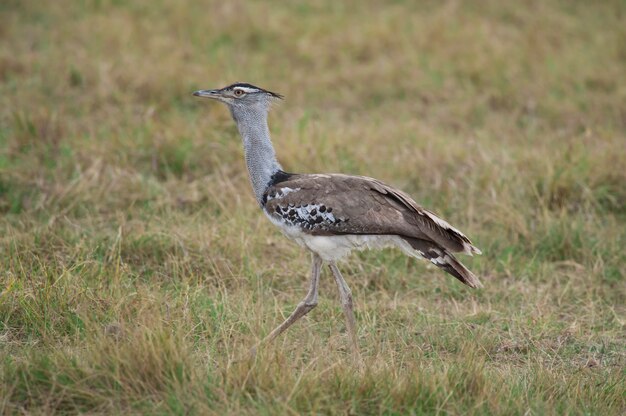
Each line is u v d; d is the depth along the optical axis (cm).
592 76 1658
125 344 741
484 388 741
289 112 1466
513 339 915
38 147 1270
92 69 1563
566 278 1063
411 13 1955
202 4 1919
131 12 1872
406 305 977
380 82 1638
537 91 1599
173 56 1647
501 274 1067
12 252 970
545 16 1930
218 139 1302
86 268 950
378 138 1363
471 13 1955
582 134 1405
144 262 1015
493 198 1176
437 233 825
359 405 717
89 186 1167
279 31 1812
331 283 1023
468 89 1614
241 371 730
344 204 830
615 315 964
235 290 973
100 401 707
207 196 1183
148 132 1305
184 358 738
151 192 1176
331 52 1747
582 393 768
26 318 848
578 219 1135
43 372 728
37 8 1872
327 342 888
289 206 846
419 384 732
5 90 1495
